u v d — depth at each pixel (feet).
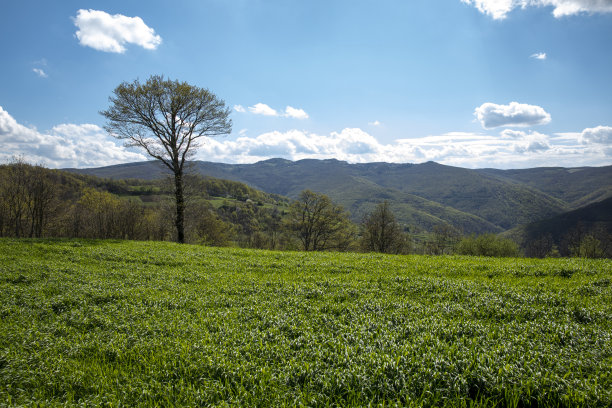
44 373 22.39
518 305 32.86
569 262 60.54
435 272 52.31
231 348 24.70
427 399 18.12
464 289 39.75
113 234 180.34
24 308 35.45
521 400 18.30
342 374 20.12
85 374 22.27
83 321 31.65
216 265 62.69
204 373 21.70
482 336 25.11
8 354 24.85
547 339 24.47
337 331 27.63
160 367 22.85
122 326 30.35
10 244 79.77
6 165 154.81
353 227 226.38
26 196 160.56
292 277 51.01
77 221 180.75
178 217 124.16
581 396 17.40
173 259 68.33
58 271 53.52
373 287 43.09
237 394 19.35
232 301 37.93
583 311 29.99
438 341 23.94
